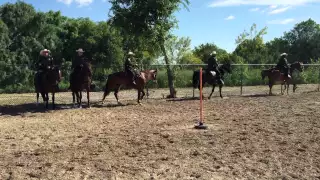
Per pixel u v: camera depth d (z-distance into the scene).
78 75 19.75
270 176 7.80
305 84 36.94
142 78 21.30
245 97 24.52
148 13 24.62
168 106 19.89
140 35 25.06
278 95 25.72
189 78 33.72
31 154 9.78
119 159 9.15
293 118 15.03
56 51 45.62
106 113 17.53
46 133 12.63
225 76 36.06
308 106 18.97
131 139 11.38
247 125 13.50
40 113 17.86
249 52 55.53
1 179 7.79
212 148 10.14
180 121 14.73
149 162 8.87
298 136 11.51
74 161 9.01
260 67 38.84
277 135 11.68
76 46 43.81
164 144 10.66
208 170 8.23
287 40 84.50
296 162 8.76
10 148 10.48
